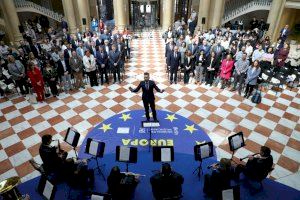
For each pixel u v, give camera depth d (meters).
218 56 8.95
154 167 5.38
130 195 4.00
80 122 7.25
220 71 9.33
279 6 13.80
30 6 16.31
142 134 6.64
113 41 10.73
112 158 5.65
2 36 13.79
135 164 5.46
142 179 5.00
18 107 8.07
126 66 11.52
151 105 6.81
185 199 4.55
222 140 6.53
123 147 4.45
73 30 16.52
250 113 7.77
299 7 13.25
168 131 6.76
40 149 4.44
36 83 7.97
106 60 9.33
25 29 17.02
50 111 7.83
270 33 14.54
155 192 3.96
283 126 7.16
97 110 7.87
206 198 4.57
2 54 10.98
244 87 9.31
